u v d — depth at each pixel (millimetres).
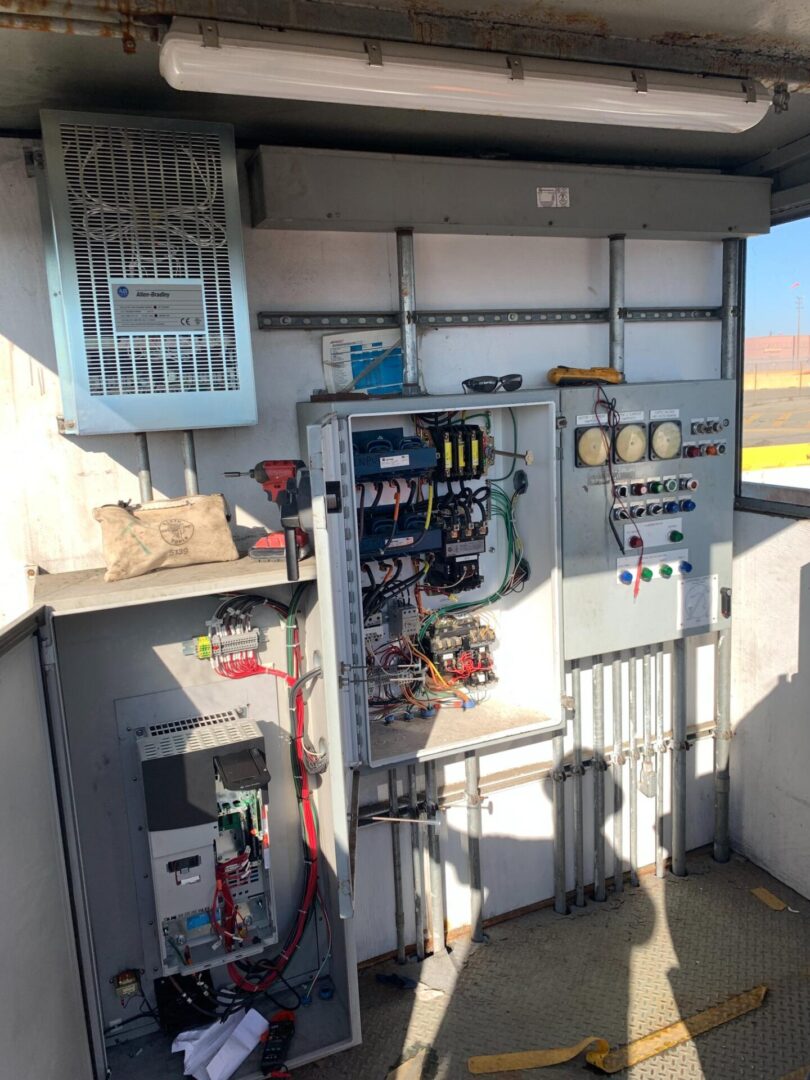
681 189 2891
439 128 2479
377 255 2738
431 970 2936
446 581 2850
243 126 2369
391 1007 2766
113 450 2447
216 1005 2545
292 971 2721
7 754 1627
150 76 1945
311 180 2375
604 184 2766
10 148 2232
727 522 3105
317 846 2648
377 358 2762
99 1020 2230
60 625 2318
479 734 2705
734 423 3061
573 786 3252
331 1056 2566
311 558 2240
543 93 1814
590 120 1951
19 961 1604
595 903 3295
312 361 2697
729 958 2934
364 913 2941
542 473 2787
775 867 3391
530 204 2668
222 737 2350
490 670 3041
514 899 3221
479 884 3045
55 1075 1810
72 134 2014
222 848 2346
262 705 2596
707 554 3080
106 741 2404
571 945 3041
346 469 2352
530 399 2635
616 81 1863
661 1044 2557
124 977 2463
